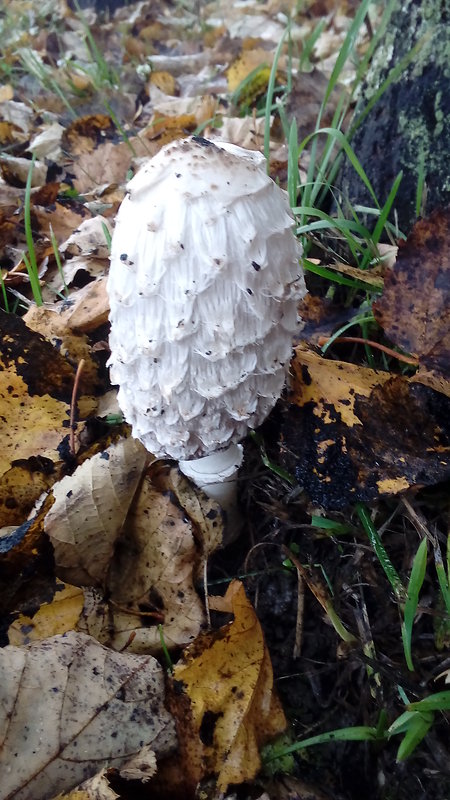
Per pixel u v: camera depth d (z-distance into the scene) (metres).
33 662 0.15
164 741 0.15
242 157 0.14
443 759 0.15
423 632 0.17
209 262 0.13
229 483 0.19
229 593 0.17
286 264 0.14
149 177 0.13
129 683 0.15
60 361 0.21
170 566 0.18
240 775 0.15
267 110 0.25
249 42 0.49
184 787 0.15
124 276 0.13
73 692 0.15
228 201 0.13
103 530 0.18
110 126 0.38
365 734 0.15
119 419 0.21
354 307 0.22
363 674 0.17
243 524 0.20
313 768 0.16
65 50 0.57
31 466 0.20
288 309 0.15
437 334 0.18
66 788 0.14
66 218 0.30
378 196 0.24
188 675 0.16
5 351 0.20
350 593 0.18
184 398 0.15
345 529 0.18
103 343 0.22
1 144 0.38
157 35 0.60
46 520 0.17
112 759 0.14
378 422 0.18
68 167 0.36
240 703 0.16
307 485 0.18
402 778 0.16
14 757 0.14
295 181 0.23
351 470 0.18
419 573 0.14
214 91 0.44
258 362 0.15
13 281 0.26
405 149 0.22
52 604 0.17
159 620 0.18
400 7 0.22
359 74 0.26
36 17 0.63
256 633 0.17
